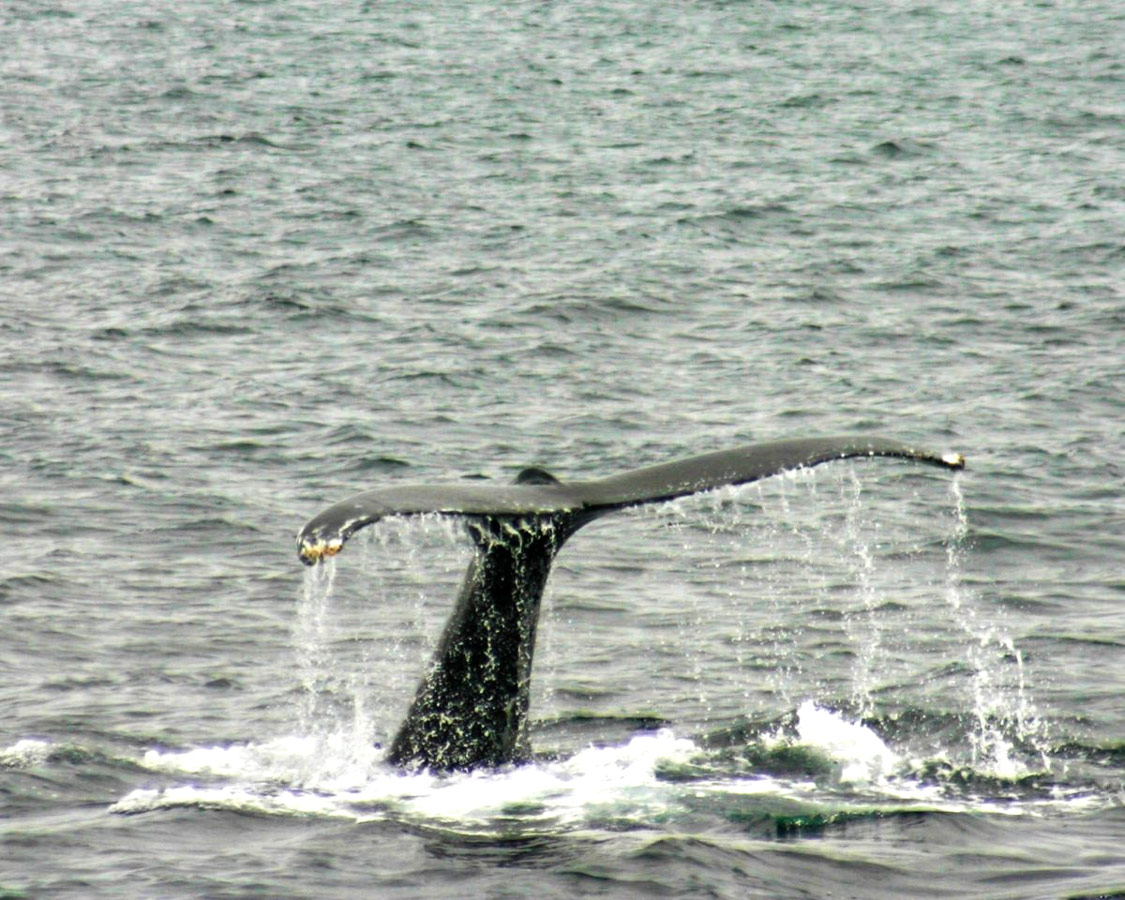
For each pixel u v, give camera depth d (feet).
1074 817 143.43
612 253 496.64
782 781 152.35
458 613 145.28
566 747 165.27
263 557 244.01
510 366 372.17
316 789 149.07
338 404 338.13
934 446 310.65
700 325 413.18
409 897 125.80
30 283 447.83
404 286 451.12
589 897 125.39
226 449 304.30
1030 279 460.55
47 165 639.76
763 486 282.36
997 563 243.81
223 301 428.15
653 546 249.96
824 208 569.23
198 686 188.85
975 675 192.34
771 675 193.47
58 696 183.52
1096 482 286.05
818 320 416.46
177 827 140.36
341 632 212.23
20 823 142.41
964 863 132.46
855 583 233.35
